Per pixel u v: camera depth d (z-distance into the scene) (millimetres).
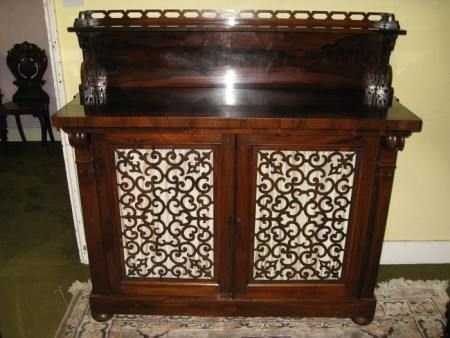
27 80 3637
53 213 2676
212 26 1384
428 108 1817
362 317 1663
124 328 1671
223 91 1481
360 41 1420
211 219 1496
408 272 2041
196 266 1579
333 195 1473
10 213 2672
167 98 1451
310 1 1660
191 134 1356
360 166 1406
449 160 1906
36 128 4133
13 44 3828
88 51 1378
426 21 1683
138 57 1442
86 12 1364
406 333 1660
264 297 1620
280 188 1463
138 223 1529
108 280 1603
